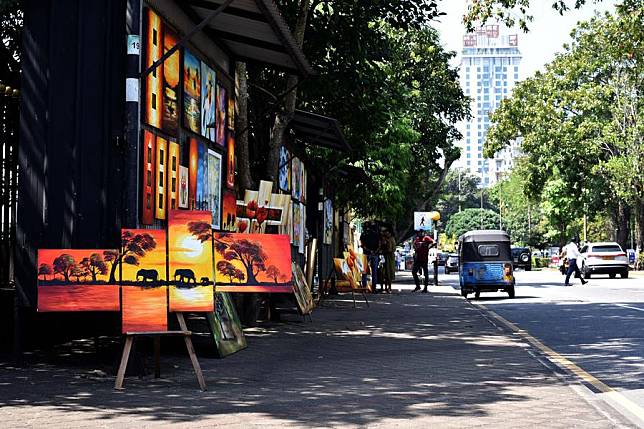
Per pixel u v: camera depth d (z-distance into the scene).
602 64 60.12
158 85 11.37
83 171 10.35
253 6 11.61
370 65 22.31
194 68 13.38
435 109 48.22
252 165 21.20
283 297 17.22
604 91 60.53
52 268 8.99
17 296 10.36
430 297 27.58
